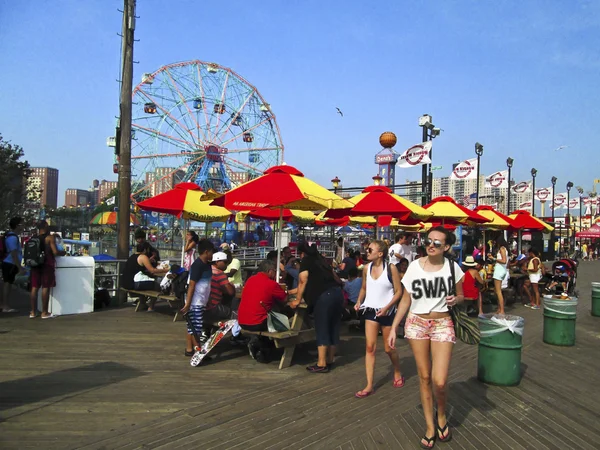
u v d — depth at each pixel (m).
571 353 7.70
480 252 18.44
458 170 21.12
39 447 3.72
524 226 16.38
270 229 31.44
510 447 4.06
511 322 5.74
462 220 12.45
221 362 6.30
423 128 18.39
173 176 33.75
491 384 5.78
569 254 40.50
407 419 4.53
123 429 4.09
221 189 35.22
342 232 33.69
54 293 8.98
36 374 5.51
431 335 4.03
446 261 4.05
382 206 9.67
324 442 3.98
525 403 5.18
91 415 4.38
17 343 6.87
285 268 9.28
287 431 4.17
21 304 10.15
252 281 6.32
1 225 19.39
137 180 32.53
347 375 5.91
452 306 3.98
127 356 6.38
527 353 7.62
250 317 6.18
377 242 5.27
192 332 6.23
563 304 8.15
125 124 11.21
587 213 62.75
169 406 4.66
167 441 3.89
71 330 7.78
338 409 4.73
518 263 14.06
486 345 5.82
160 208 9.89
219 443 3.88
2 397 4.76
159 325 8.34
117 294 10.35
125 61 11.22
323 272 6.01
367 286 5.30
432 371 4.03
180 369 5.91
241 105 35.69
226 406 4.70
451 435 4.25
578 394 5.57
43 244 8.59
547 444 4.15
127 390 5.07
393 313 5.30
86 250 17.55
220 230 30.05
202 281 6.34
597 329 9.95
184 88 33.50
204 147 33.59
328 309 5.95
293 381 5.58
